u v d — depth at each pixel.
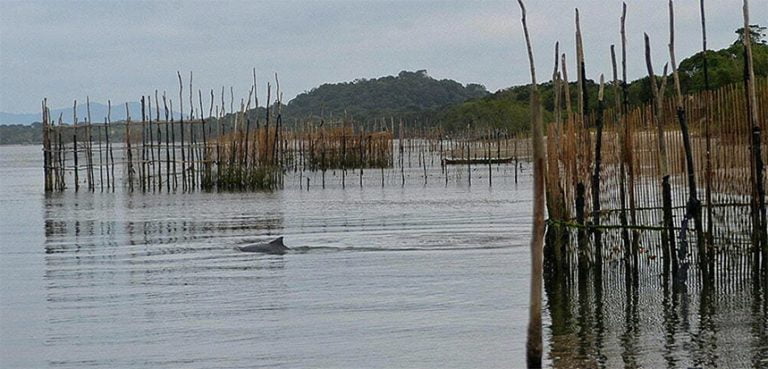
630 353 22.47
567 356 22.34
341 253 39.19
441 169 98.44
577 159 29.89
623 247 30.03
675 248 28.59
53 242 44.81
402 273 34.09
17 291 32.22
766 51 61.00
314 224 50.03
